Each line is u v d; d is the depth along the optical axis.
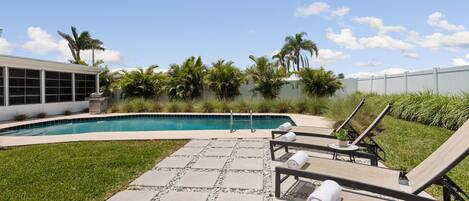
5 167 5.19
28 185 4.23
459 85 9.85
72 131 11.89
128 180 4.46
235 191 4.00
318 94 18.27
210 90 19.47
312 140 5.64
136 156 5.95
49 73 14.98
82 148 6.82
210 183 4.32
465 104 7.96
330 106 12.82
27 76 13.62
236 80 18.89
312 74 18.55
